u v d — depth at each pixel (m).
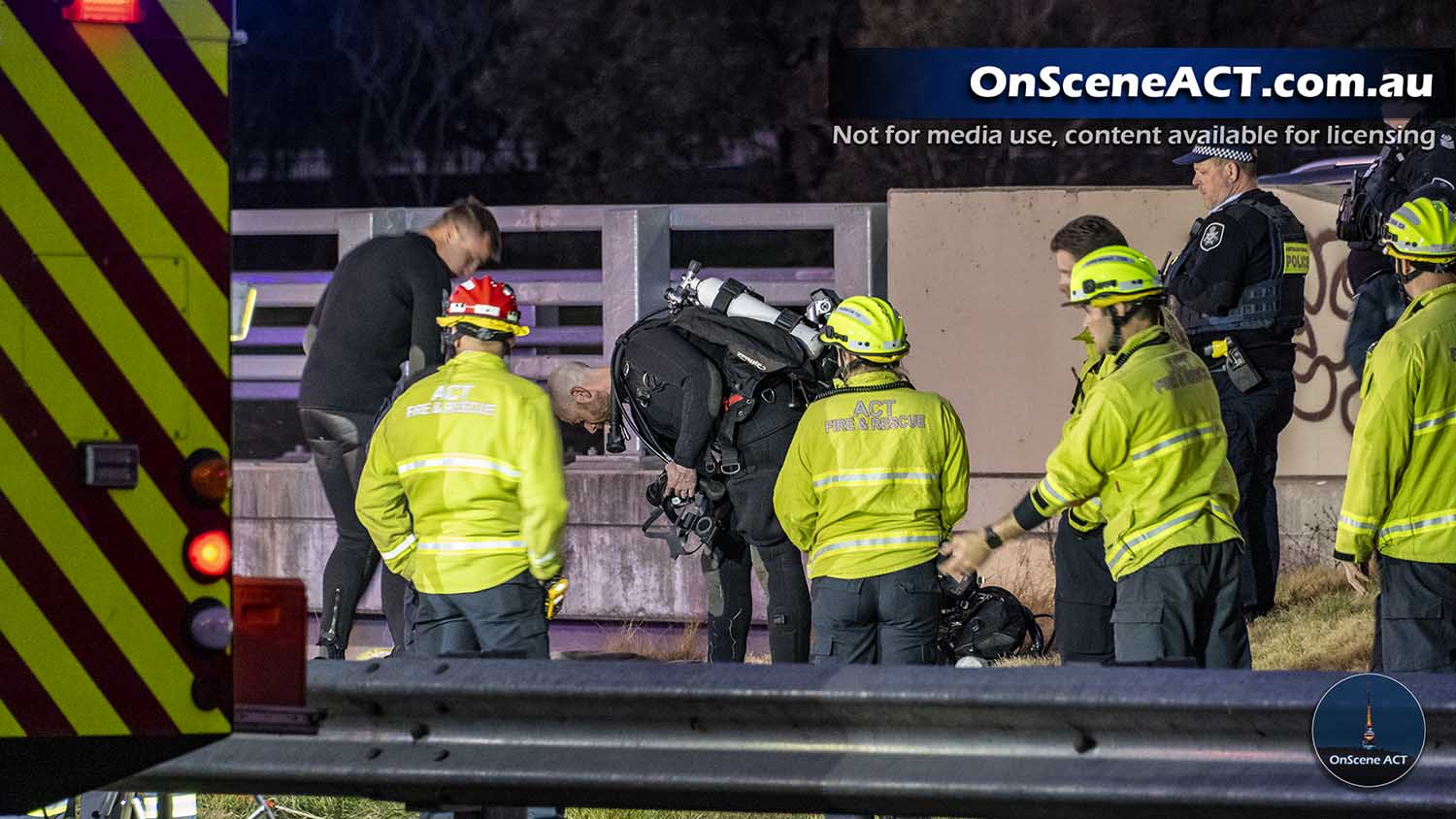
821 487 22.92
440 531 21.89
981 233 38.66
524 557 21.91
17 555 15.23
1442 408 20.27
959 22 73.81
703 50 78.94
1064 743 16.61
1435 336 20.27
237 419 63.19
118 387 15.29
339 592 28.41
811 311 27.70
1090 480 20.64
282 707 16.05
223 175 15.45
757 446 26.66
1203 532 20.50
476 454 21.64
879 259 40.44
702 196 79.88
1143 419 20.31
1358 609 33.59
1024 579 36.19
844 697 16.83
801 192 78.56
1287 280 29.52
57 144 15.14
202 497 15.43
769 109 78.94
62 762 15.58
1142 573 20.50
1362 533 20.64
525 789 17.52
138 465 15.32
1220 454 20.77
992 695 16.56
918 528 22.72
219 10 15.45
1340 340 37.72
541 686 17.38
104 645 15.38
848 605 22.72
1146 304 20.95
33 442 15.17
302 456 41.28
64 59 15.16
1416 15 72.69
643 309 40.03
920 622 22.73
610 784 17.33
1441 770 15.99
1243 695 16.14
